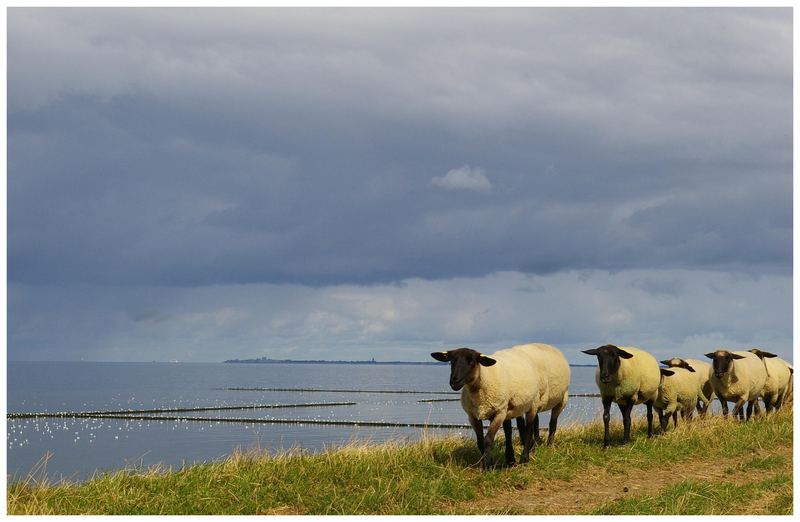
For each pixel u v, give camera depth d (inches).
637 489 567.8
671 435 757.3
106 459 1126.4
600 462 643.5
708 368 977.5
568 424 967.6
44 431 1568.7
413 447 630.5
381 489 517.3
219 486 510.6
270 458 581.0
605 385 736.3
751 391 936.3
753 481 591.2
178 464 1058.1
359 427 1617.9
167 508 467.8
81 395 3262.8
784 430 792.3
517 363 627.2
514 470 598.5
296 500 496.1
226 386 4537.4
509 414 614.9
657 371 765.9
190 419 1843.0
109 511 457.4
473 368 590.9
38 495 471.5
